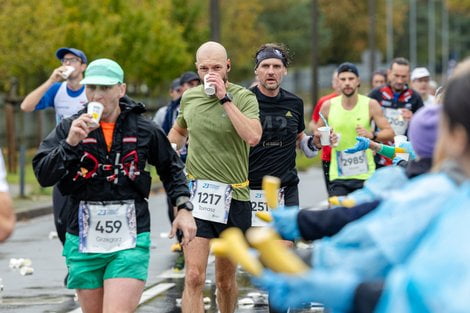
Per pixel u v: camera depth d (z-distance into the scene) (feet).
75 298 70.49
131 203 45.37
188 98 57.41
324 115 81.51
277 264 22.80
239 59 450.30
